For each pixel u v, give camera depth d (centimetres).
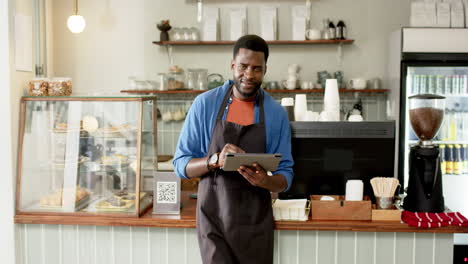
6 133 259
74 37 515
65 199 256
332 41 473
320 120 273
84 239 256
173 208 252
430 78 443
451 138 452
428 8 451
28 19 280
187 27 508
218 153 212
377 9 494
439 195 246
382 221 236
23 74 273
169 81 490
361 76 500
